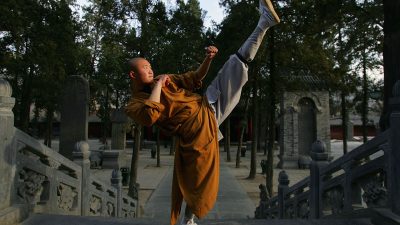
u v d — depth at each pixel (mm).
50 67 15586
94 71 24641
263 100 23250
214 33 18312
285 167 27328
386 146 4137
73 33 16422
